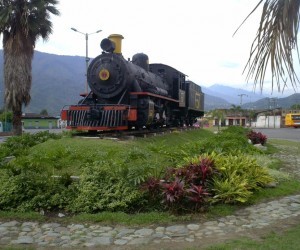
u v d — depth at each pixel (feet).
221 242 16.28
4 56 66.44
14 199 21.98
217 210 21.13
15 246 16.20
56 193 22.30
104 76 48.78
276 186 27.45
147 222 19.33
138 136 47.62
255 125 260.01
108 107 44.60
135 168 22.84
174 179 22.61
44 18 66.59
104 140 36.50
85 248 16.01
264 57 11.06
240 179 24.30
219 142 38.73
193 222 19.45
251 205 22.74
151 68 70.08
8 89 65.57
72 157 25.96
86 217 19.85
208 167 23.29
